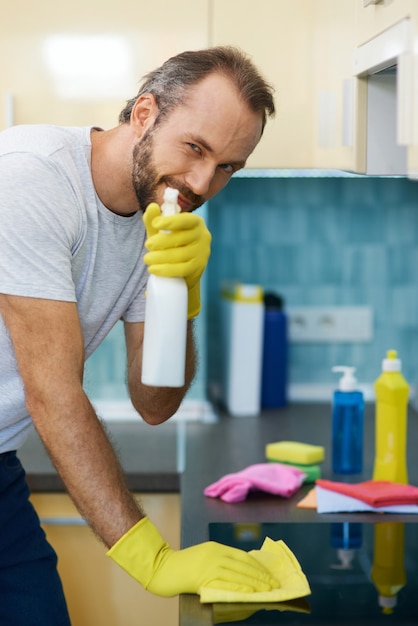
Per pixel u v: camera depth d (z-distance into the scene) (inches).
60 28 98.6
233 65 61.9
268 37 97.2
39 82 99.2
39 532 79.9
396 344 126.2
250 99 61.3
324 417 117.1
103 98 99.3
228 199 124.3
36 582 77.8
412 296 125.4
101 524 61.5
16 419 72.2
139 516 62.5
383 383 85.8
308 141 97.3
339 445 92.0
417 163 50.8
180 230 60.0
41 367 61.5
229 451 101.0
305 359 126.2
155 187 63.6
